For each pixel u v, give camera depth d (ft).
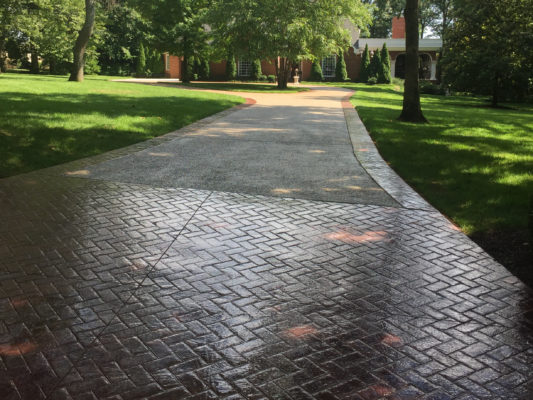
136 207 18.89
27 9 104.94
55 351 9.77
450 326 11.01
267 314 11.41
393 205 20.03
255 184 22.68
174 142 32.27
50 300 11.80
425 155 29.99
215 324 10.93
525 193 21.50
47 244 15.14
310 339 10.40
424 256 14.94
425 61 152.05
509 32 89.20
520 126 49.65
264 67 142.41
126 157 27.40
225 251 15.01
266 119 45.52
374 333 10.67
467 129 44.21
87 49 129.29
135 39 151.12
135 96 61.93
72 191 20.65
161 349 9.94
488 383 9.00
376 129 39.88
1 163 24.22
